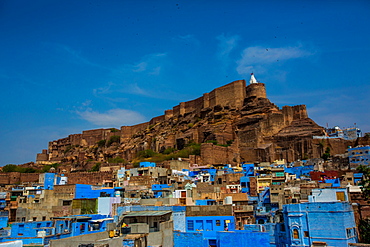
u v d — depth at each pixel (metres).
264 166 99.56
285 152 124.75
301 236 38.34
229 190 68.19
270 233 42.41
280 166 99.19
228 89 163.12
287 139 130.75
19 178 128.38
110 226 39.78
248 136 135.62
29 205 60.53
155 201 50.00
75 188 68.62
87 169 144.00
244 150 132.62
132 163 136.62
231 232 38.88
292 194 53.84
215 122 154.12
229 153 130.50
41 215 51.34
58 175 112.25
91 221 45.06
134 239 33.97
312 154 120.00
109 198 54.62
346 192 43.59
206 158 123.31
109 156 186.12
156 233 36.72
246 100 156.38
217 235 39.59
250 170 94.06
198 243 38.00
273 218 47.06
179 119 180.62
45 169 165.50
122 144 197.88
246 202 56.69
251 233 38.19
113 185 87.38
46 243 37.91
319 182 69.75
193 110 180.38
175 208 44.50
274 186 58.00
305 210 38.88
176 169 106.00
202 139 149.62
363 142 118.56
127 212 42.06
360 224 42.56
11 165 160.62
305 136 127.50
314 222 38.19
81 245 30.55
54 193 65.06
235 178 81.19
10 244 25.12
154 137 173.25
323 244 36.97
